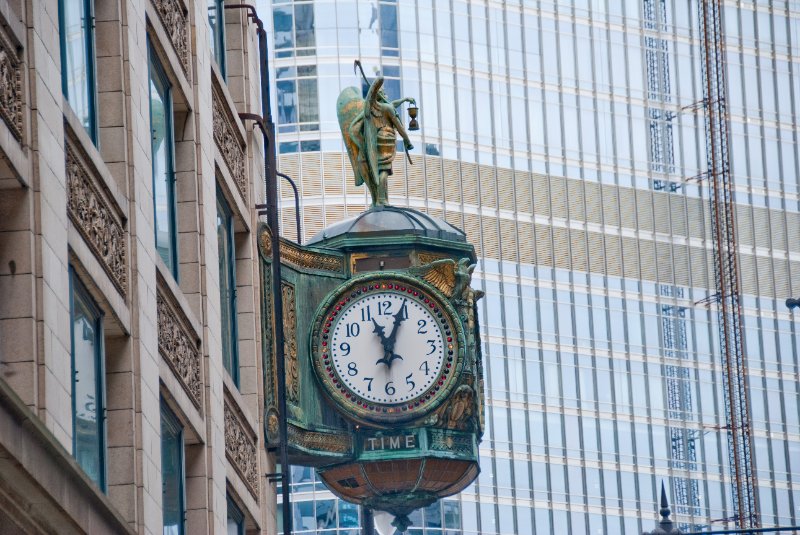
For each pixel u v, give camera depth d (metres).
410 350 39.22
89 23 29.77
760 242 141.25
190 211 34.78
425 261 39.94
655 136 137.75
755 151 142.38
